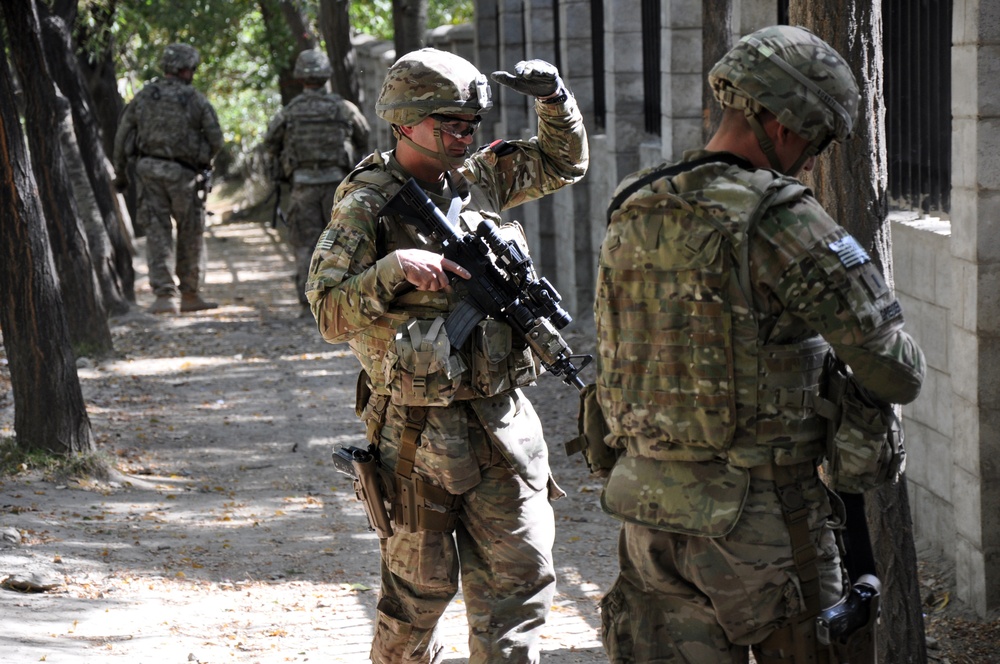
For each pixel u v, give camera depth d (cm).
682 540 360
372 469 464
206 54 3088
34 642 601
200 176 1873
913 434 792
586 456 400
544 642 638
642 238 358
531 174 505
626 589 382
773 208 341
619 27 1402
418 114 453
